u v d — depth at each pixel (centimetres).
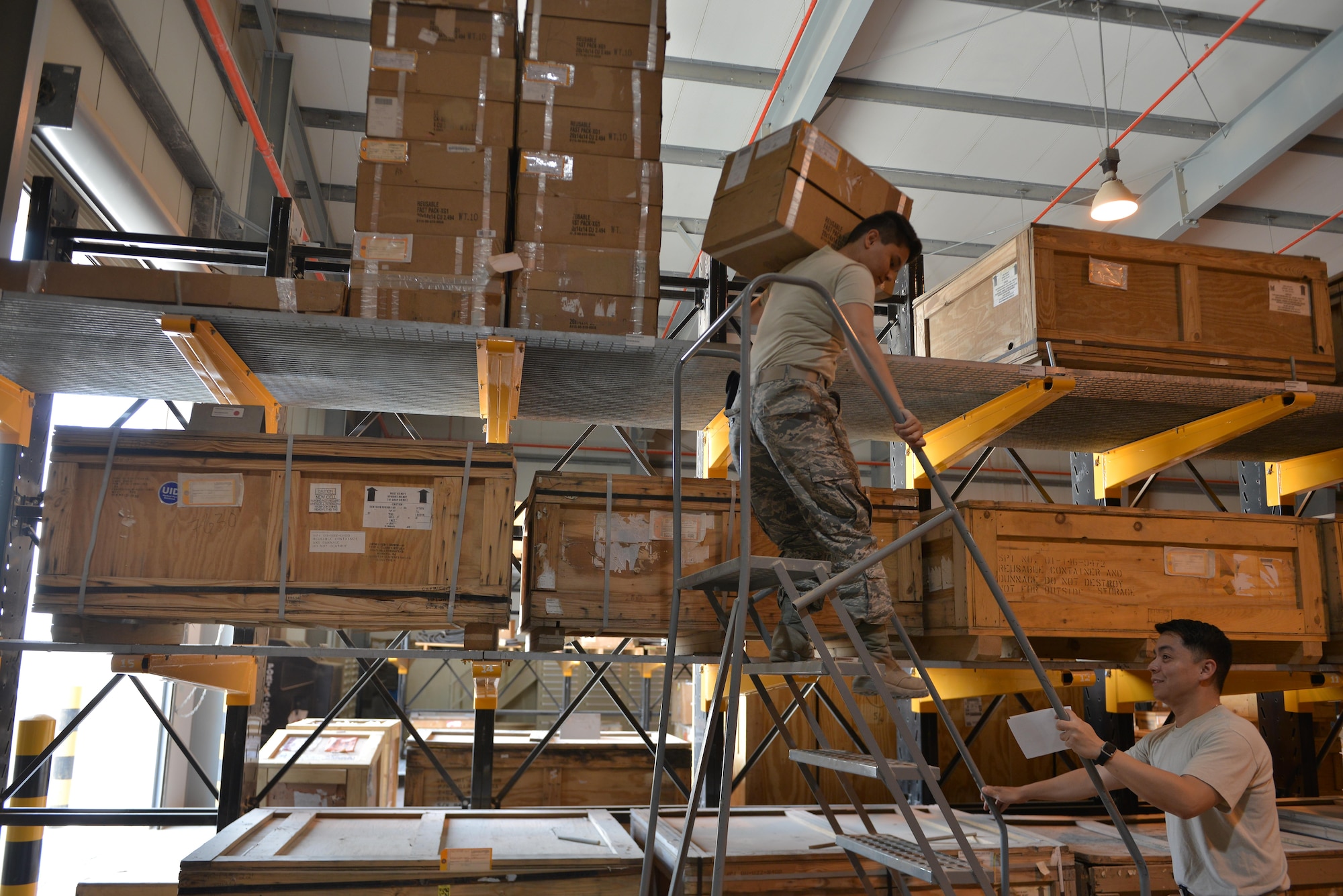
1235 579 448
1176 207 1011
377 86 389
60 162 540
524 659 371
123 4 535
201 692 890
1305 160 974
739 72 861
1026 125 942
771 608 409
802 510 322
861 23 743
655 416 521
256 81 810
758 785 593
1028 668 429
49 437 468
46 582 348
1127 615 429
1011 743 598
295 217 858
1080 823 430
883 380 262
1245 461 599
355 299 373
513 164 400
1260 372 465
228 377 426
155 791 804
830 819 324
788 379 291
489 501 372
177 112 640
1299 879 364
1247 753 278
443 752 645
